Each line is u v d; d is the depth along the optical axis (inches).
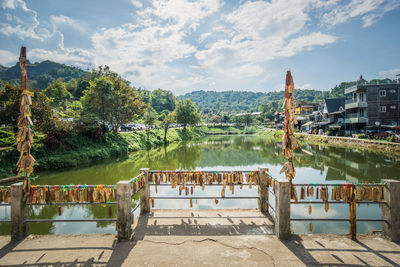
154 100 3725.4
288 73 192.4
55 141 714.8
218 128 3189.0
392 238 170.9
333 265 141.6
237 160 831.1
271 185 203.5
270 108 4633.4
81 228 277.3
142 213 225.0
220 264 143.2
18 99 663.8
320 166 669.9
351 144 1107.3
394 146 839.7
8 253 158.6
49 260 149.7
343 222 280.7
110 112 1112.2
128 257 151.7
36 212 335.6
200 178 221.1
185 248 162.2
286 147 191.3
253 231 187.9
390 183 172.4
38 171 622.5
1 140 605.6
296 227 266.7
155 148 1263.5
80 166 711.7
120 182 172.9
